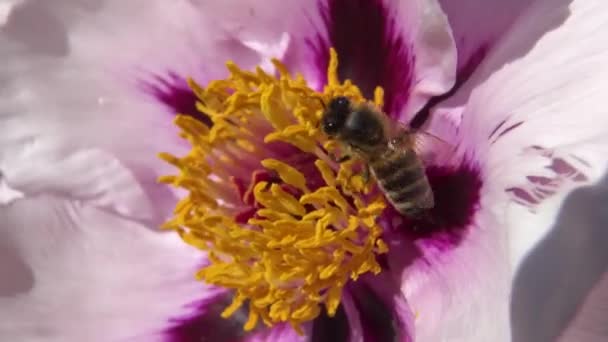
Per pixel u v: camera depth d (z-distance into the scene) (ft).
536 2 0.61
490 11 0.63
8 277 0.67
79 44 0.68
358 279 0.65
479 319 0.57
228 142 0.67
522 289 0.54
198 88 0.67
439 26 0.62
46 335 0.67
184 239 0.66
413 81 0.64
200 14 0.68
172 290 0.68
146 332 0.67
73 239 0.68
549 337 0.53
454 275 0.60
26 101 0.68
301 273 0.64
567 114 0.57
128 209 0.69
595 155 0.56
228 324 0.67
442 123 0.64
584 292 0.54
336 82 0.65
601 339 0.54
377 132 0.63
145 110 0.69
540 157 0.57
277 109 0.65
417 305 0.62
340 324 0.65
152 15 0.68
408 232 0.64
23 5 0.67
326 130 0.64
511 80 0.60
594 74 0.57
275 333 0.66
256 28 0.68
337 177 0.64
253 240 0.64
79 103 0.68
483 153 0.60
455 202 0.62
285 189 0.66
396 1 0.63
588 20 0.59
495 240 0.57
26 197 0.68
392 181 0.63
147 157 0.69
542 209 0.55
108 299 0.68
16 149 0.68
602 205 0.54
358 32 0.66
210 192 0.67
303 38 0.67
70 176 0.68
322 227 0.63
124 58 0.68
